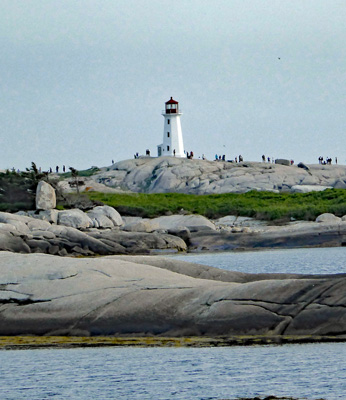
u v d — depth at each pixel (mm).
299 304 76375
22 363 73125
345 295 75625
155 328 78875
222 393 63250
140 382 66562
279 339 74938
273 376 66312
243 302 78000
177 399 62375
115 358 73500
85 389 65438
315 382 64438
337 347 72562
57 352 76125
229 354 72812
